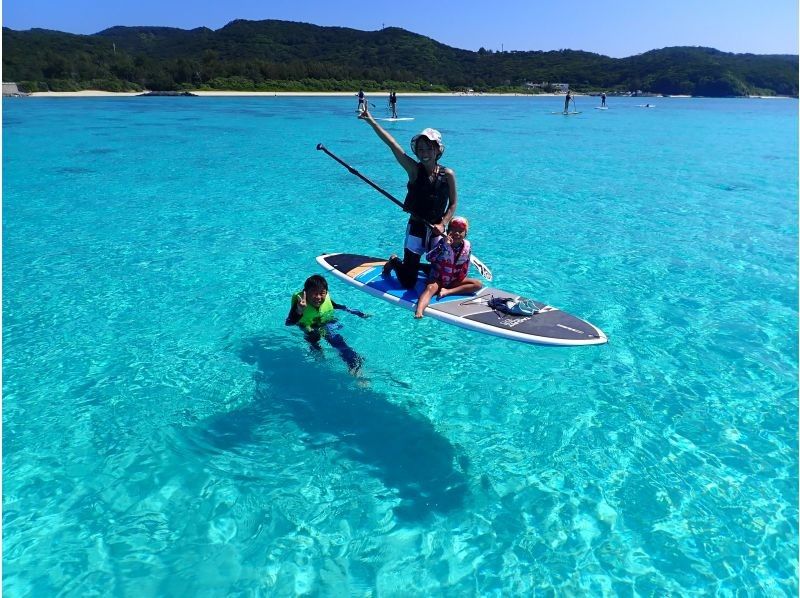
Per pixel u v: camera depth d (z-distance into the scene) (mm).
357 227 10430
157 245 9141
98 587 3105
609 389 5215
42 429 4441
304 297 5477
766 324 6520
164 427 4508
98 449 4227
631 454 4324
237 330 6199
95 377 5203
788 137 28203
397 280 5332
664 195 13688
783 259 8820
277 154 19891
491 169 17469
